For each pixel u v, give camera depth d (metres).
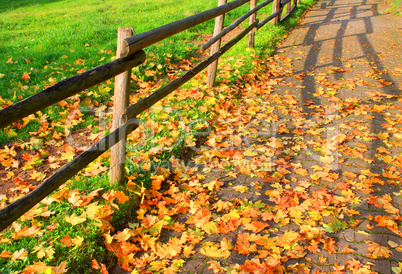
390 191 2.84
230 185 2.95
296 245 2.27
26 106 1.49
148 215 2.51
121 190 2.69
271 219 2.55
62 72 4.98
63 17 10.83
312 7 14.14
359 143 3.57
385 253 2.18
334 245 2.28
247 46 6.87
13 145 3.31
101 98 4.34
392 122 3.99
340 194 2.81
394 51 7.15
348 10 13.09
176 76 5.33
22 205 1.63
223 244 2.26
